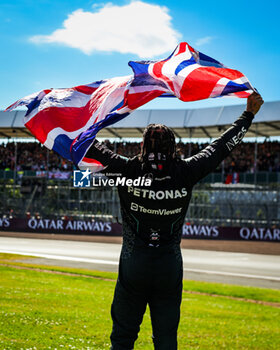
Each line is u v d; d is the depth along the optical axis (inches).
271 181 1158.3
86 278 448.8
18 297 271.6
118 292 91.4
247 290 435.2
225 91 90.0
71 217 1248.2
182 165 88.2
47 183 1290.6
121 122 1275.8
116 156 90.0
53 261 603.5
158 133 86.8
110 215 1216.8
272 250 887.7
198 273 550.0
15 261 578.9
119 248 850.1
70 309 247.3
